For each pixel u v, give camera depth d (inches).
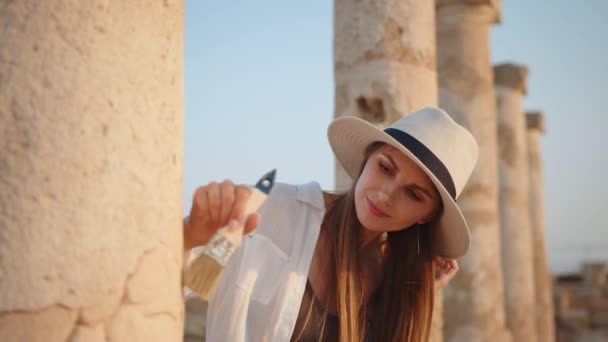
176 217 54.9
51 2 47.0
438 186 87.3
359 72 221.1
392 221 89.3
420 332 101.2
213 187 61.4
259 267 84.4
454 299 357.7
